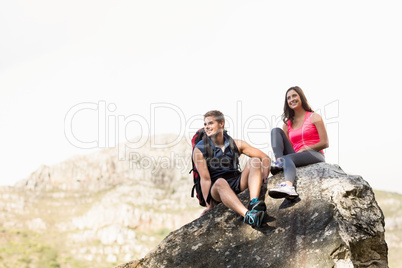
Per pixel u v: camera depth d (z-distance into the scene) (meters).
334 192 3.34
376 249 3.21
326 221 3.09
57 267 62.81
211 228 3.52
